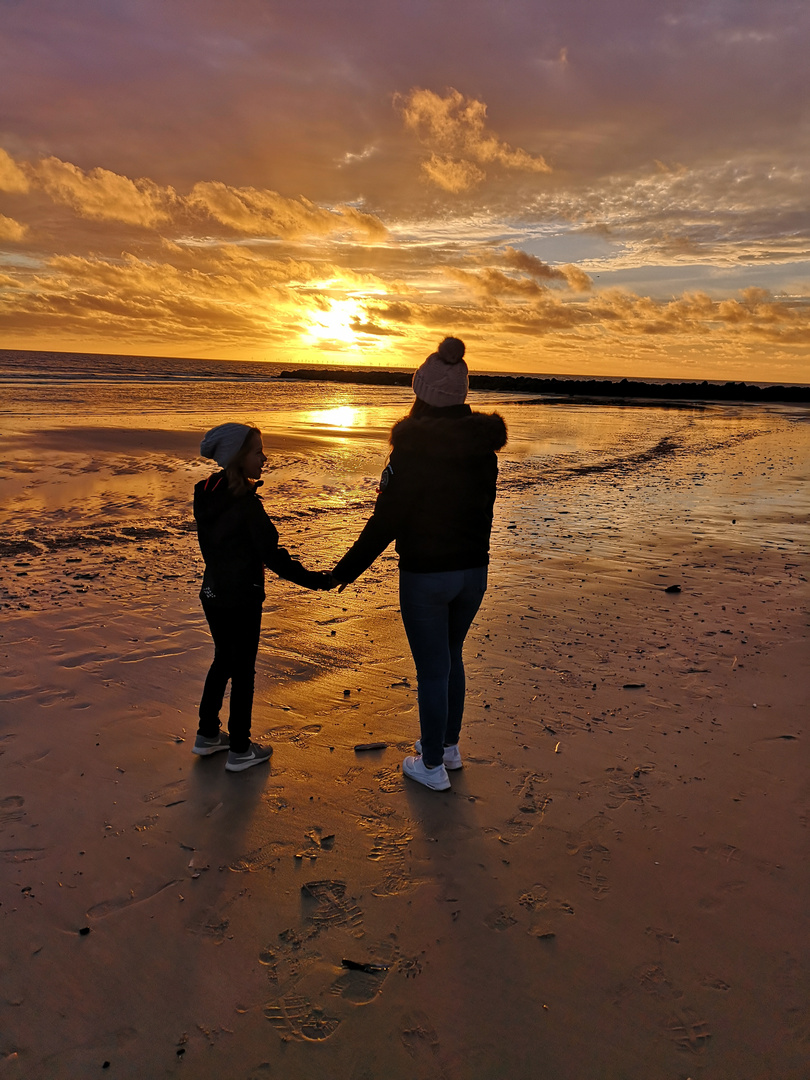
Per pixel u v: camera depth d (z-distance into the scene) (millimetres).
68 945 2213
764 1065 1836
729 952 2205
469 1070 1832
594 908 2393
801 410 39156
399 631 5082
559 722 3686
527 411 31703
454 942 2250
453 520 2900
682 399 51531
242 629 3123
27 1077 1791
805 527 8664
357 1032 1941
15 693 3914
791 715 3750
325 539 7996
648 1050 1882
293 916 2354
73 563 6762
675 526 8711
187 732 3572
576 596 5828
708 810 2930
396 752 3420
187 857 2631
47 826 2781
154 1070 1821
